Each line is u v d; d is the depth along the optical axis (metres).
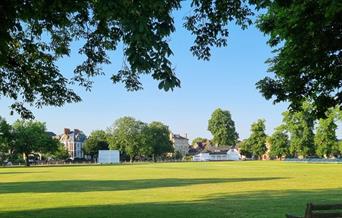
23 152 123.75
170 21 6.94
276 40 14.57
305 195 26.77
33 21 11.16
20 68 14.95
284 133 132.25
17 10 8.70
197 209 20.30
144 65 6.81
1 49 8.84
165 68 6.87
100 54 14.09
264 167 77.50
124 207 21.38
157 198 25.95
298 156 138.62
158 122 174.88
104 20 10.08
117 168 81.31
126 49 6.83
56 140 133.62
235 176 48.88
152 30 6.90
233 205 21.78
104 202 23.86
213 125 195.00
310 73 13.73
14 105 16.92
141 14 6.73
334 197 25.28
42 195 28.27
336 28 12.14
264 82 14.98
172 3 7.30
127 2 6.79
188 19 10.53
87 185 37.28
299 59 13.12
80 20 11.24
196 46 10.84
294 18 12.18
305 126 113.88
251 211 19.36
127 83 13.38
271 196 26.38
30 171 72.06
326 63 13.04
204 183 38.38
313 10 11.85
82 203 23.36
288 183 37.56
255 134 160.50
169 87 6.92
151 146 167.50
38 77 15.41
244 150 170.25
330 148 108.81
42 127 127.06
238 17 10.38
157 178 46.69
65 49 14.69
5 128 119.19
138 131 166.62
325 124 106.38
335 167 75.38
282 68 13.92
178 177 48.22
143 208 20.86
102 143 178.38
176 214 18.66
